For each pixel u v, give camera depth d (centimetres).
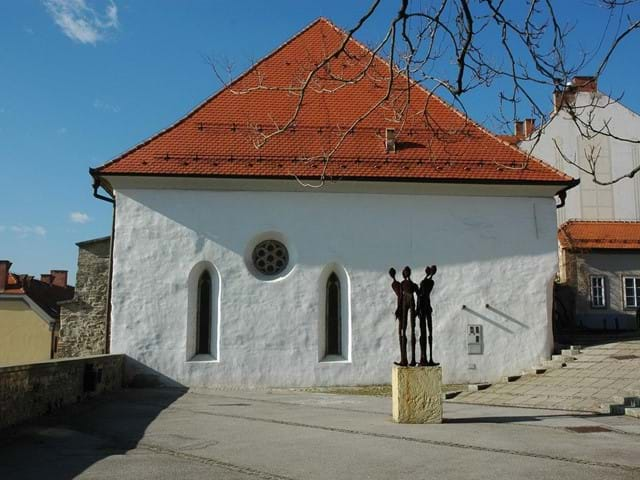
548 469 752
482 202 1906
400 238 1867
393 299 1839
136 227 1809
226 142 1909
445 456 825
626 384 1492
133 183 1817
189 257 1808
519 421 1134
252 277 1814
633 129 3662
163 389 1717
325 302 1856
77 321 2241
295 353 1792
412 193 1881
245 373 1773
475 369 1841
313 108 2056
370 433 1004
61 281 4612
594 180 713
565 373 1706
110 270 1850
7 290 3519
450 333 1850
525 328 1870
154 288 1791
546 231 1914
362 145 1938
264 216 1838
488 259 1886
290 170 1828
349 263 1842
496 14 669
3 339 3241
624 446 890
